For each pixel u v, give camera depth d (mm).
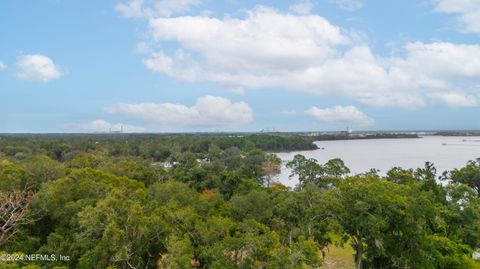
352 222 37531
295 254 28156
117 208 31062
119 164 72562
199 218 34438
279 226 41312
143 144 161875
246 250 29016
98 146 145750
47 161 53688
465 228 46469
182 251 27531
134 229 30047
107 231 28531
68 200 38062
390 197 36812
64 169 54812
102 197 37656
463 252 43844
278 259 27578
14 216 33469
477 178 62500
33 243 33656
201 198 43531
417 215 37781
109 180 44938
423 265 39219
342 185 39250
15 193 35344
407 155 197500
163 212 32844
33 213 35469
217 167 93812
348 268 43812
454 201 47875
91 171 48094
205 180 75125
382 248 37094
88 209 31453
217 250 28953
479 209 46719
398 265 38750
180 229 31703
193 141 180250
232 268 28500
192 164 97125
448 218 46312
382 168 129000
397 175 50750
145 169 72625
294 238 37844
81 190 39344
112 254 29234
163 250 33312
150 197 42000
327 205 37500
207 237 30797
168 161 129125
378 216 36625
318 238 37844
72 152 126000
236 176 72625
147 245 31219
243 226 32062
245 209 43094
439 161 156375
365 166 137500
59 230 34531
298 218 40594
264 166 112750
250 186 65375
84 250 30844
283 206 41188
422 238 38625
